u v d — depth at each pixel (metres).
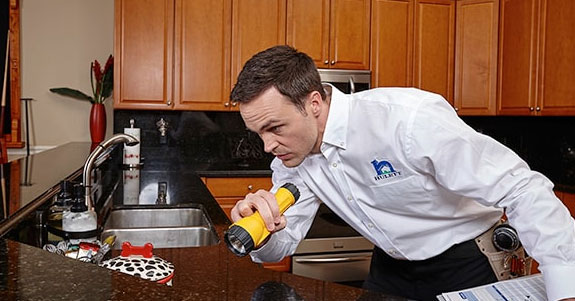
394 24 3.64
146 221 1.83
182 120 3.72
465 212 1.33
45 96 3.70
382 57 3.63
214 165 3.57
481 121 4.04
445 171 1.11
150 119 3.67
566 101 3.17
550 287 0.94
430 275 1.41
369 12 3.60
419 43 3.69
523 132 3.96
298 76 1.05
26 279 0.66
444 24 3.73
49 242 1.18
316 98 1.09
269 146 1.08
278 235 1.28
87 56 3.72
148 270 0.77
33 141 3.69
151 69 3.36
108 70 3.57
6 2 3.58
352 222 1.42
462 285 1.38
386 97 1.18
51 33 3.68
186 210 1.86
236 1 3.43
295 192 0.90
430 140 1.10
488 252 1.37
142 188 2.36
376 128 1.18
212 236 1.49
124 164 3.26
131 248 0.83
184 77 3.40
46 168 2.13
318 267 3.09
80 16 3.70
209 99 3.44
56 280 0.66
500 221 1.42
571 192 2.98
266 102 1.02
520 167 1.10
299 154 1.13
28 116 3.68
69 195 1.31
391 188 1.26
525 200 1.04
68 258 0.76
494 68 3.71
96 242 1.16
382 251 1.54
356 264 3.15
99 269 0.71
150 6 3.33
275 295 0.79
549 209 1.01
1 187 1.59
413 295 1.45
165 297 0.61
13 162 2.35
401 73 3.67
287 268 3.13
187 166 3.49
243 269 0.95
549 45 3.30
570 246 0.96
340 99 1.22
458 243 1.37
